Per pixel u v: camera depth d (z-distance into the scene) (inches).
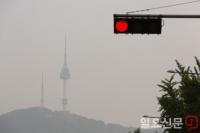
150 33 1797.5
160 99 3447.3
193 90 3395.7
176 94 3449.8
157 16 1802.4
